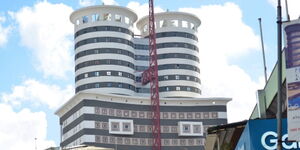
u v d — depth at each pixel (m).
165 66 176.12
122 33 171.12
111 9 171.50
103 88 164.50
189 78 176.62
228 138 32.22
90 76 166.12
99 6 170.50
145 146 158.12
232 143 31.92
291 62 18.58
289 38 18.66
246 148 24.64
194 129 162.88
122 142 154.75
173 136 161.62
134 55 177.00
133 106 160.00
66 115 164.38
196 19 184.25
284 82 28.61
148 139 159.25
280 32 19.31
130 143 156.00
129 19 175.75
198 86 178.88
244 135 25.16
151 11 176.50
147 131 160.00
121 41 170.25
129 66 170.75
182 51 178.00
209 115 164.62
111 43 168.50
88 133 149.62
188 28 181.62
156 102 162.50
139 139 157.75
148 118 161.50
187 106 164.75
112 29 169.75
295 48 18.55
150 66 170.75
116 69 167.12
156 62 170.75
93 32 169.12
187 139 162.00
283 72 27.94
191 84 176.50
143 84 174.75
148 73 170.50
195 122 163.38
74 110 157.75
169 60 176.62
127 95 167.00
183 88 174.88
